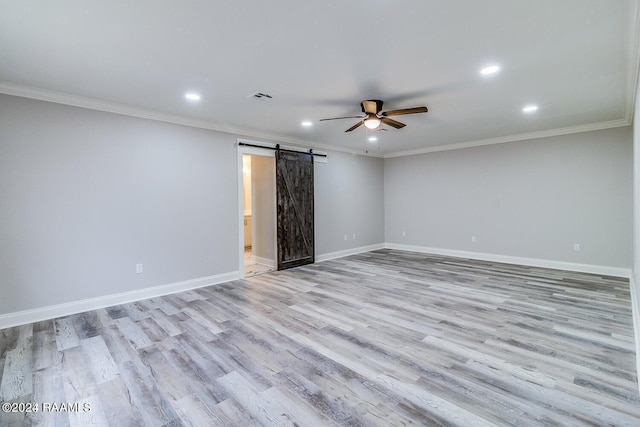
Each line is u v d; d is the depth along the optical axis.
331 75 2.98
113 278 3.82
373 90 3.38
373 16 2.04
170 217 4.30
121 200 3.88
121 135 3.88
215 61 2.67
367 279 4.87
